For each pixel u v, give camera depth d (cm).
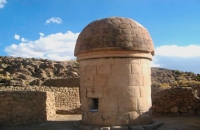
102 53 867
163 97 1305
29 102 1184
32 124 1117
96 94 877
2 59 6731
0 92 1148
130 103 862
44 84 2603
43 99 1214
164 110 1293
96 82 882
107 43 850
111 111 853
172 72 5488
